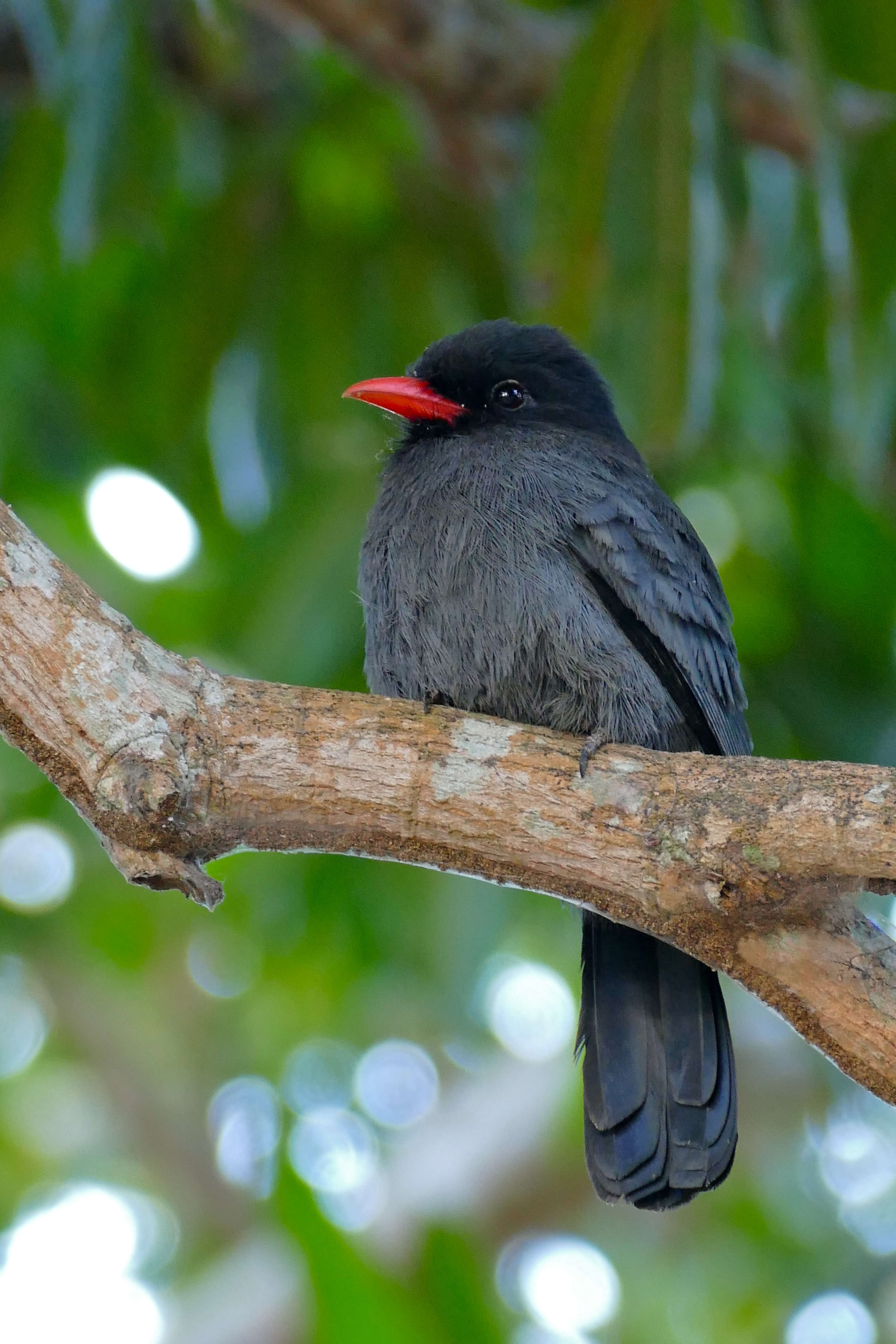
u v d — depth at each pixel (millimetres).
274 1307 14672
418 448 9359
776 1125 18125
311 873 11656
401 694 8859
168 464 12242
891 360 9680
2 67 11922
